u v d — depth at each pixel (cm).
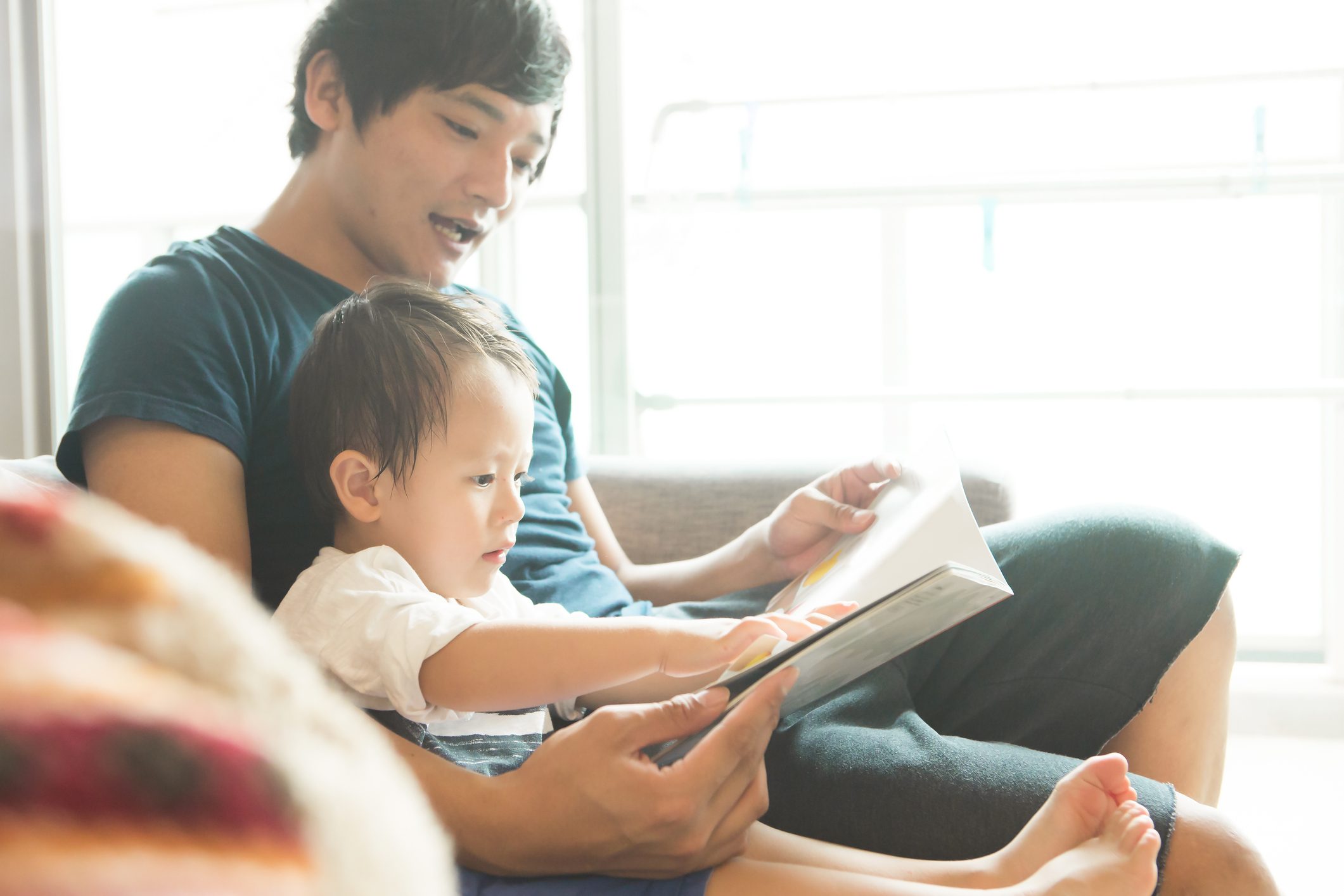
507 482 89
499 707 77
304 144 108
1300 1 227
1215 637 97
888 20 237
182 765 9
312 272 102
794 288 247
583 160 238
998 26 235
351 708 14
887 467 105
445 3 98
